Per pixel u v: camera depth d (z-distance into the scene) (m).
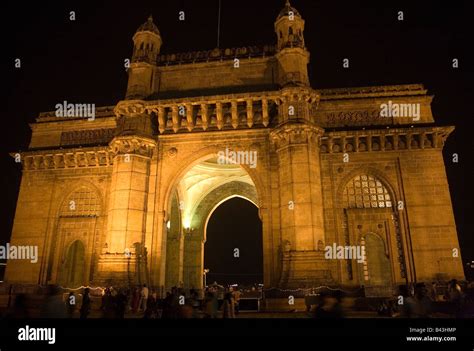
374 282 31.17
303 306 22.95
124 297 18.11
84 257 34.41
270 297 24.48
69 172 33.69
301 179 26.11
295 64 29.62
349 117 31.34
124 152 29.09
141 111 30.08
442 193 28.27
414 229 27.75
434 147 29.27
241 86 31.02
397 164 29.47
